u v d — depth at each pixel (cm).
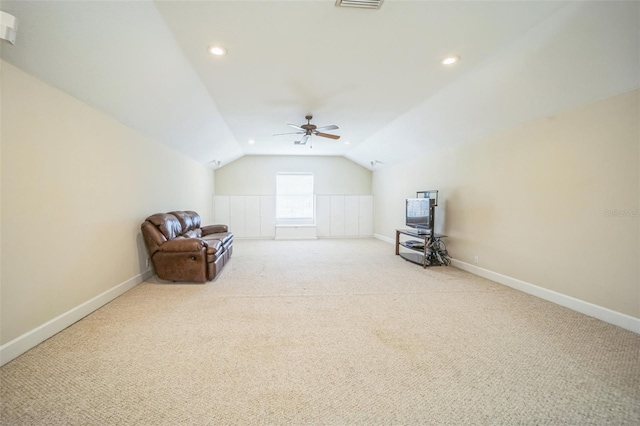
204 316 260
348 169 873
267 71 296
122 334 223
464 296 317
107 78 248
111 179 304
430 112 409
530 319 254
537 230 316
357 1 189
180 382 164
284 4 193
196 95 352
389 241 747
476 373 174
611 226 246
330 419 137
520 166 338
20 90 192
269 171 845
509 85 291
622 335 223
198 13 202
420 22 213
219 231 582
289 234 812
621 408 144
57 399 149
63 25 182
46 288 214
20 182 192
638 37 192
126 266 336
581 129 269
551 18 205
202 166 686
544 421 136
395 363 185
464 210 442
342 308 282
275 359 190
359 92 353
